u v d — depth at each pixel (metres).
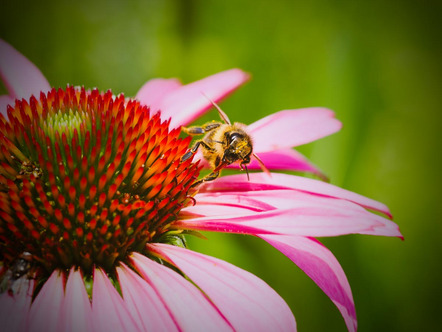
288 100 0.23
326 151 0.20
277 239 0.16
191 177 0.17
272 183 0.17
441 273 0.20
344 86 0.21
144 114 0.17
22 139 0.16
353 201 0.17
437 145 0.22
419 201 0.21
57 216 0.16
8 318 0.15
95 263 0.16
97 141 0.16
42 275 0.15
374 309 0.19
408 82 0.23
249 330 0.15
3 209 0.16
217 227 0.16
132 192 0.16
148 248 0.16
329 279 0.16
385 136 0.22
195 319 0.15
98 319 0.15
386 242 0.20
